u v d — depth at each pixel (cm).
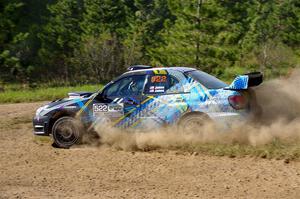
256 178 1013
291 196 895
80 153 1340
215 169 1095
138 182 1038
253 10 6919
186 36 4469
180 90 1335
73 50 7375
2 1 5541
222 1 4519
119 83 1403
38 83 6194
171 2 4547
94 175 1113
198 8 4438
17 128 1844
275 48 5950
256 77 1312
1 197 984
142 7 8431
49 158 1305
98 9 7825
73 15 8044
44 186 1051
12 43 5794
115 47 6612
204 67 4569
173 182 1023
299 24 6744
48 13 9100
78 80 6297
